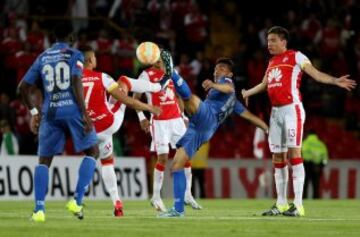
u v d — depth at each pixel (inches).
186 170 1999.3
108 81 1539.1
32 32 3287.4
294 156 1600.6
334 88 3794.3
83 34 3319.4
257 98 3410.4
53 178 2783.0
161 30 3735.2
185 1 3794.3
